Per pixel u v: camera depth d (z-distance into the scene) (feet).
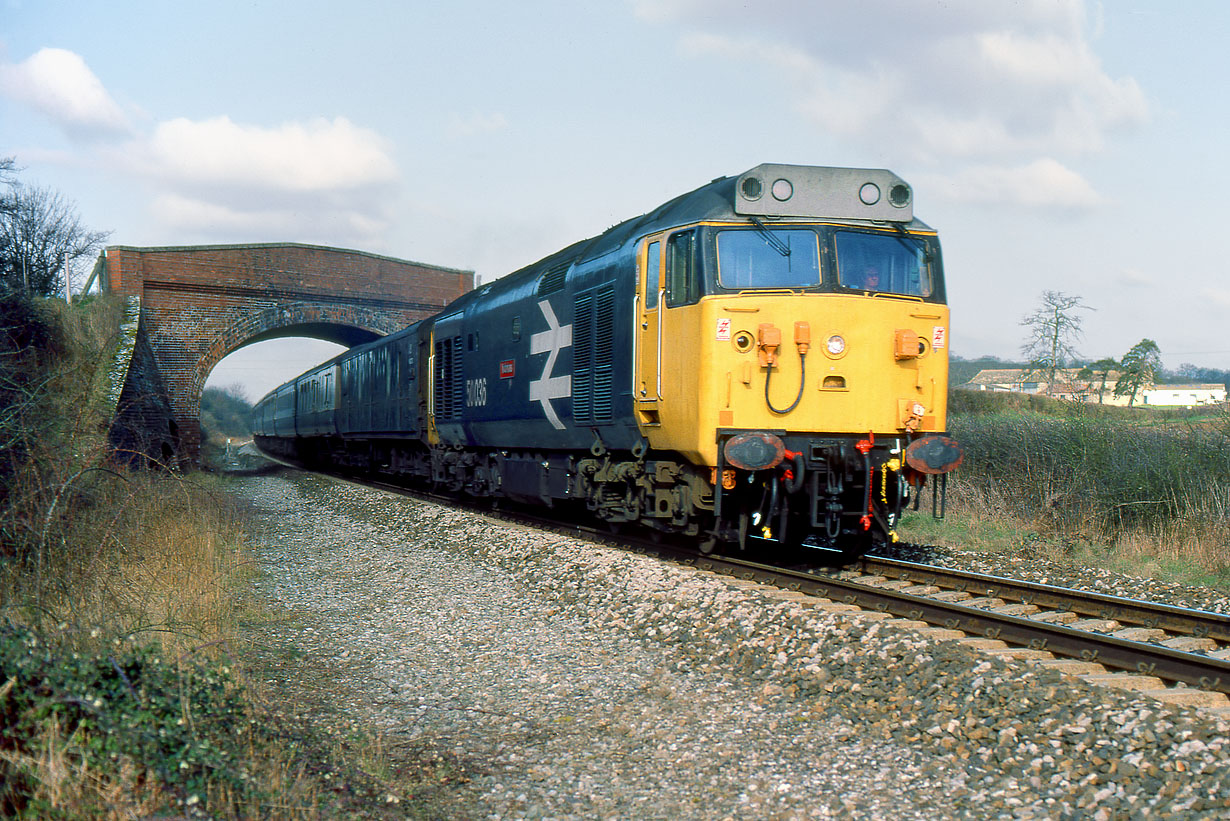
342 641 24.85
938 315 30.14
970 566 33.83
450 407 56.70
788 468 28.73
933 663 18.42
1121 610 24.09
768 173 29.32
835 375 28.76
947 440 29.40
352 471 104.83
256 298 110.93
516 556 36.09
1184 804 12.56
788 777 14.89
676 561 32.96
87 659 14.40
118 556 26.63
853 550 34.01
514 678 21.03
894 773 14.96
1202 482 37.47
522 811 13.98
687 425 29.19
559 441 40.86
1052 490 43.75
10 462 25.48
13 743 12.39
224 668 17.39
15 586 21.53
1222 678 17.16
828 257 29.30
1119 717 15.03
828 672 19.36
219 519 44.21
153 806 11.86
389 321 121.29
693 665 21.44
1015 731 15.53
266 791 12.96
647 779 15.06
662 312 30.76
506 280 50.65
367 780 14.85
